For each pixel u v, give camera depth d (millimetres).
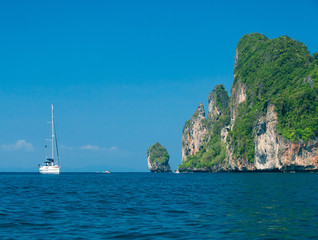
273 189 53469
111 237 20172
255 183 72750
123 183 93375
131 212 30594
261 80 189125
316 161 138375
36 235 20938
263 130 156875
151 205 35938
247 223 23578
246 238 19156
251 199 38969
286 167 143250
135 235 20641
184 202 38312
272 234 20016
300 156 140375
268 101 156500
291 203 34281
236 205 33688
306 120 144000
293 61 182125
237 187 61844
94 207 34469
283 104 149875
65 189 63375
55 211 31469
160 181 107875
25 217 27828
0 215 28922
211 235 20188
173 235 20469
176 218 26703
